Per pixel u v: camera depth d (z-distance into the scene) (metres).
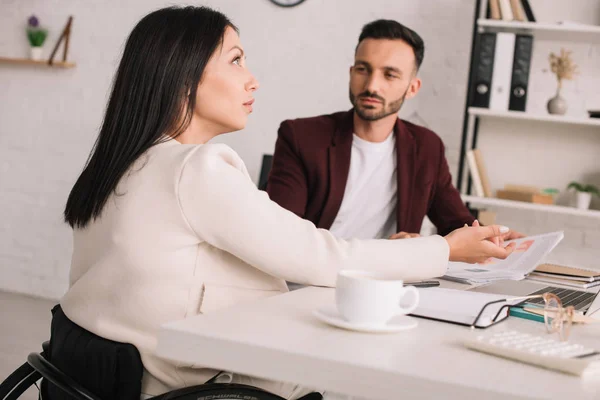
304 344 0.86
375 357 0.83
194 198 1.10
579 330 1.11
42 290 4.70
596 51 3.74
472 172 3.62
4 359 3.30
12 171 4.75
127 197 1.13
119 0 4.52
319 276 1.18
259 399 1.02
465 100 3.92
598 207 3.70
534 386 0.77
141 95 1.19
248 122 4.32
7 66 4.75
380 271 1.21
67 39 4.59
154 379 1.12
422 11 3.99
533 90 3.83
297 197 2.45
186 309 1.12
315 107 4.21
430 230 3.41
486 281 1.59
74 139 4.63
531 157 3.83
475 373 0.80
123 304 1.12
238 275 1.19
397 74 2.46
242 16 4.30
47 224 4.70
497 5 3.56
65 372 1.12
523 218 3.88
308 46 4.21
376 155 2.53
